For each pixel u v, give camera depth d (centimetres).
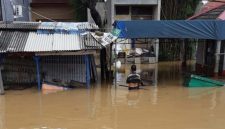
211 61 2075
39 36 1769
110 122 1227
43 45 1714
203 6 2620
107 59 2230
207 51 2133
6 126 1193
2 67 1784
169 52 2741
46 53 1700
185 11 2759
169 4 2734
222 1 2350
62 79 1816
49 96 1608
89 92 1691
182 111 1356
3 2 2067
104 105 1450
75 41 1752
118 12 2705
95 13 2638
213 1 2473
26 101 1521
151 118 1269
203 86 1803
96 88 1783
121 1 2616
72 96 1609
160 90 1723
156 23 1759
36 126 1189
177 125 1191
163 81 1952
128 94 1647
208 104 1456
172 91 1698
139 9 2736
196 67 2270
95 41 1759
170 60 2758
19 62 1805
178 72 2252
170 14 2741
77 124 1206
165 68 2423
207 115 1303
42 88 1728
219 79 1955
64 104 1470
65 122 1230
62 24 1858
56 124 1209
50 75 1816
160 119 1257
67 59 1800
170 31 1767
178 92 1675
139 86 1786
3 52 1662
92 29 1862
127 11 2716
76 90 1736
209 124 1201
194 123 1212
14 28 1783
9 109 1401
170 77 2077
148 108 1400
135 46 2652
